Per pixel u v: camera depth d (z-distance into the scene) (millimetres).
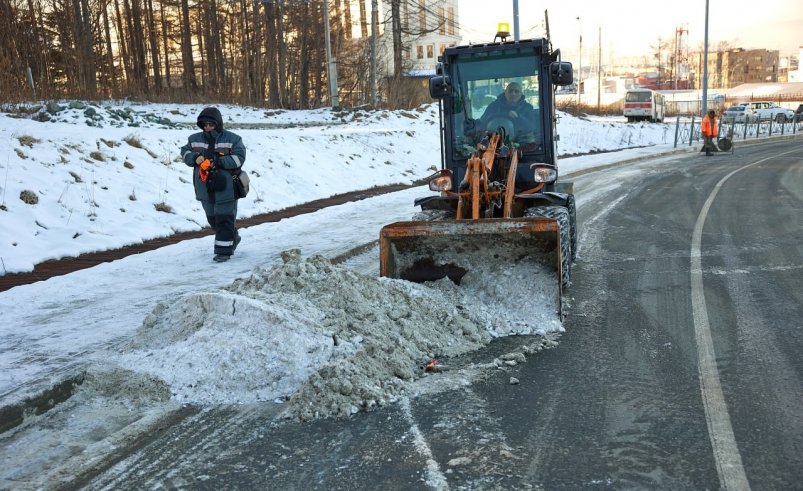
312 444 3799
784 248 8688
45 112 17906
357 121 26562
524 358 5008
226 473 3508
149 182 12492
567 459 3521
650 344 5254
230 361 4613
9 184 10133
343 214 12633
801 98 81875
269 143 16844
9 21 27172
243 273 7797
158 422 4121
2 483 3428
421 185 18812
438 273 6352
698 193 14695
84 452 3752
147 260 8703
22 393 4258
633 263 8141
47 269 8414
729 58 132750
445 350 5180
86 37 30266
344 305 5254
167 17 42938
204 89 37656
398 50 39344
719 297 6512
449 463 3527
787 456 3473
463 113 7680
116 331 5703
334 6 45469
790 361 4793
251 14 41250
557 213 6770
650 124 41906
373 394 4277
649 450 3586
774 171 19031
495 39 7879
